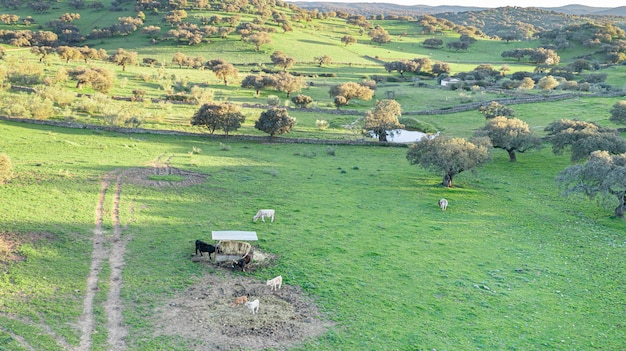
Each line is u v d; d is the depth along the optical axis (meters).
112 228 43.19
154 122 97.88
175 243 41.09
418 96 152.38
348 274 37.50
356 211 54.44
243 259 37.03
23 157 65.06
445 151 65.44
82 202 49.12
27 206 45.84
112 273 34.88
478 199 62.81
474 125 115.62
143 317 29.61
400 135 110.31
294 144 94.06
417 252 43.09
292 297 33.44
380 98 151.00
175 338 27.70
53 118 91.50
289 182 65.50
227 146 85.50
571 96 137.88
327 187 64.38
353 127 113.88
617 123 102.06
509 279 38.97
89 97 110.62
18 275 33.03
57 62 162.38
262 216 48.03
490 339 30.02
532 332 31.23
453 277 38.47
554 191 68.12
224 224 46.59
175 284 34.03
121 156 71.75
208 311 30.88
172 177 61.97
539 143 82.19
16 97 97.50
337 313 31.73
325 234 45.91
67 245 38.59
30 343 26.08
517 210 58.81
